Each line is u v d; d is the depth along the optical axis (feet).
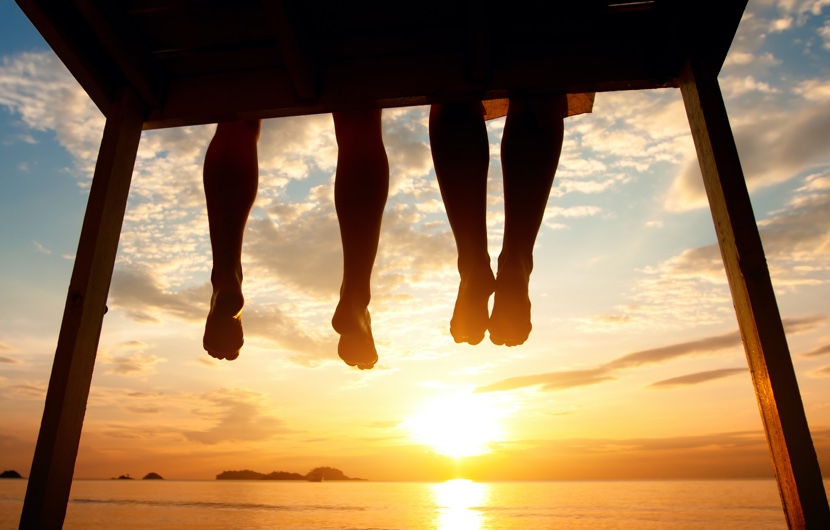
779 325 2.98
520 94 3.93
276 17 3.47
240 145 4.68
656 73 3.79
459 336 4.53
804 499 2.66
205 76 4.18
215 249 4.60
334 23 3.76
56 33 3.62
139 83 3.93
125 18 3.74
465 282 4.43
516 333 4.40
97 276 3.60
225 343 4.55
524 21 3.79
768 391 2.92
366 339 4.58
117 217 3.83
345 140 4.51
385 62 3.97
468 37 3.59
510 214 4.37
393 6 3.65
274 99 4.03
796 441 2.75
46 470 3.10
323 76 4.01
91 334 3.51
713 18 3.52
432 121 4.53
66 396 3.26
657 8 3.72
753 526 46.93
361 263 4.43
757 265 3.10
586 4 3.69
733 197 3.25
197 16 3.79
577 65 3.84
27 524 3.01
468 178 4.34
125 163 3.94
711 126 3.41
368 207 4.41
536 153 4.31
